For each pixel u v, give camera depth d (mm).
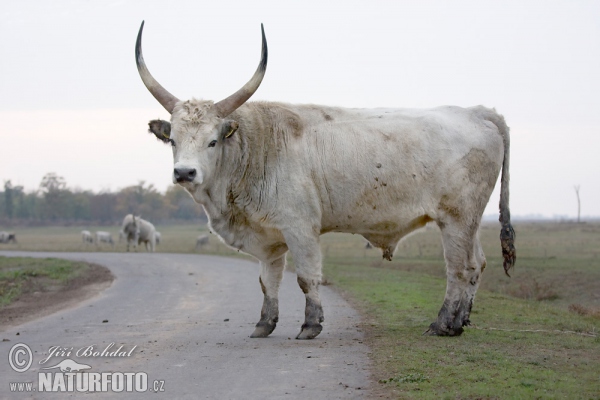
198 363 9031
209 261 34406
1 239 77250
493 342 10141
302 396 7195
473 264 11102
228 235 11070
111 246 62750
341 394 7219
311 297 10742
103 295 19719
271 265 11273
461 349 9461
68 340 11305
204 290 20219
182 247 60438
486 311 14180
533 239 59875
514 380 7660
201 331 12102
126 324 13328
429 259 36625
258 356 9312
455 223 11055
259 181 10711
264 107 11047
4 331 12820
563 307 19703
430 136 11008
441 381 7621
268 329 11156
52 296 20297
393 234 11336
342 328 11750
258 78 10672
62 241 80312
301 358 9047
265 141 10750
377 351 9328
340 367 8438
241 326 12656
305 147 10836
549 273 27875
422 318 12992
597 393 7160
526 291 23359
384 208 10945
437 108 11617
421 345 9797
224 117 10602
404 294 17312
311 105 11320
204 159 10344
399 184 10867
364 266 29516
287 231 10688
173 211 165625
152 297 18719
